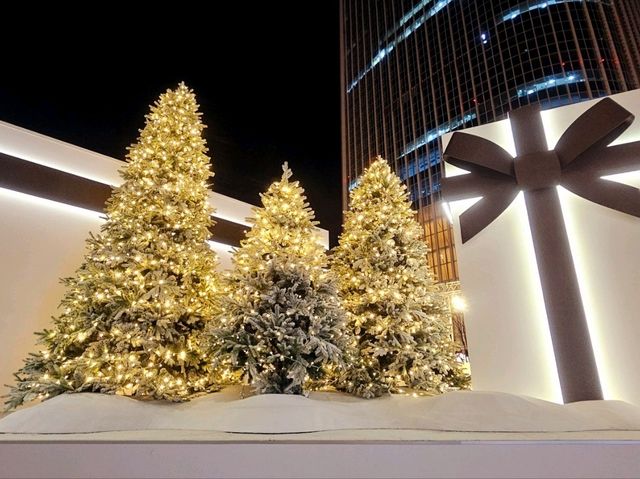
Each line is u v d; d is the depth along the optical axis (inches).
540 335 159.5
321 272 227.0
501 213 175.5
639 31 1439.5
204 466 93.1
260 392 186.2
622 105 173.6
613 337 150.3
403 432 143.5
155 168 239.9
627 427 127.5
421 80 1724.9
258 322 197.5
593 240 161.3
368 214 273.4
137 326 190.2
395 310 240.4
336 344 211.0
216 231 352.5
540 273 160.4
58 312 258.7
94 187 291.0
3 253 245.8
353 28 2235.5
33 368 185.0
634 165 157.9
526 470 87.1
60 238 270.5
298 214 243.1
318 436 134.8
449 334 264.2
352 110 2074.3
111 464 95.3
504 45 1451.8
